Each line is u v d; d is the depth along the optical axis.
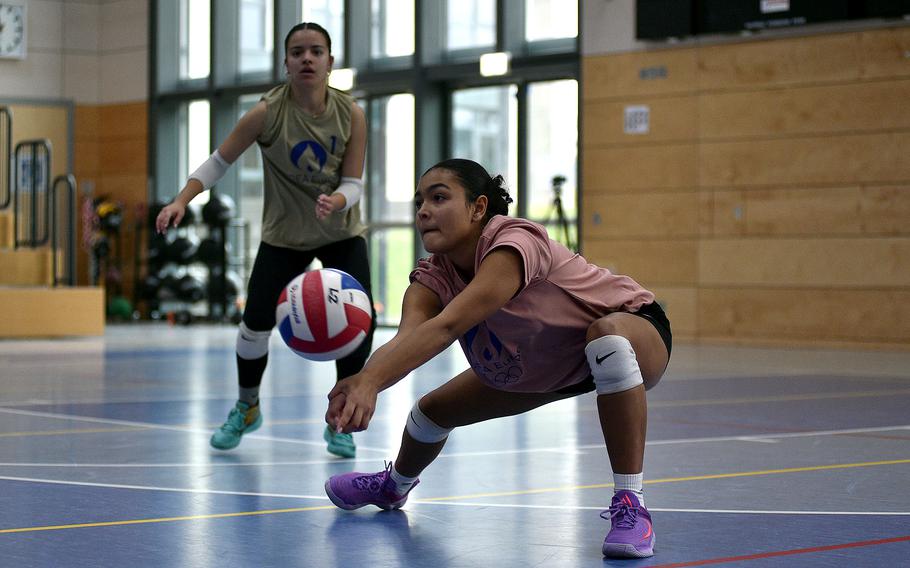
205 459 4.00
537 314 2.54
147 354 9.96
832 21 11.43
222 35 16.55
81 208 17.58
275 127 4.10
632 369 2.49
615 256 12.86
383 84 14.63
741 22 11.91
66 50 17.56
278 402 6.11
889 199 11.28
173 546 2.54
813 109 11.67
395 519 2.90
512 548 2.55
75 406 5.81
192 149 17.22
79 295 12.50
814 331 11.68
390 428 4.98
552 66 13.27
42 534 2.66
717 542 2.59
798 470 3.77
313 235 4.20
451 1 14.49
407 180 14.83
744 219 12.06
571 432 4.82
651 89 12.59
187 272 15.87
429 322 2.31
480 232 2.57
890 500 3.18
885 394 6.68
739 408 5.86
